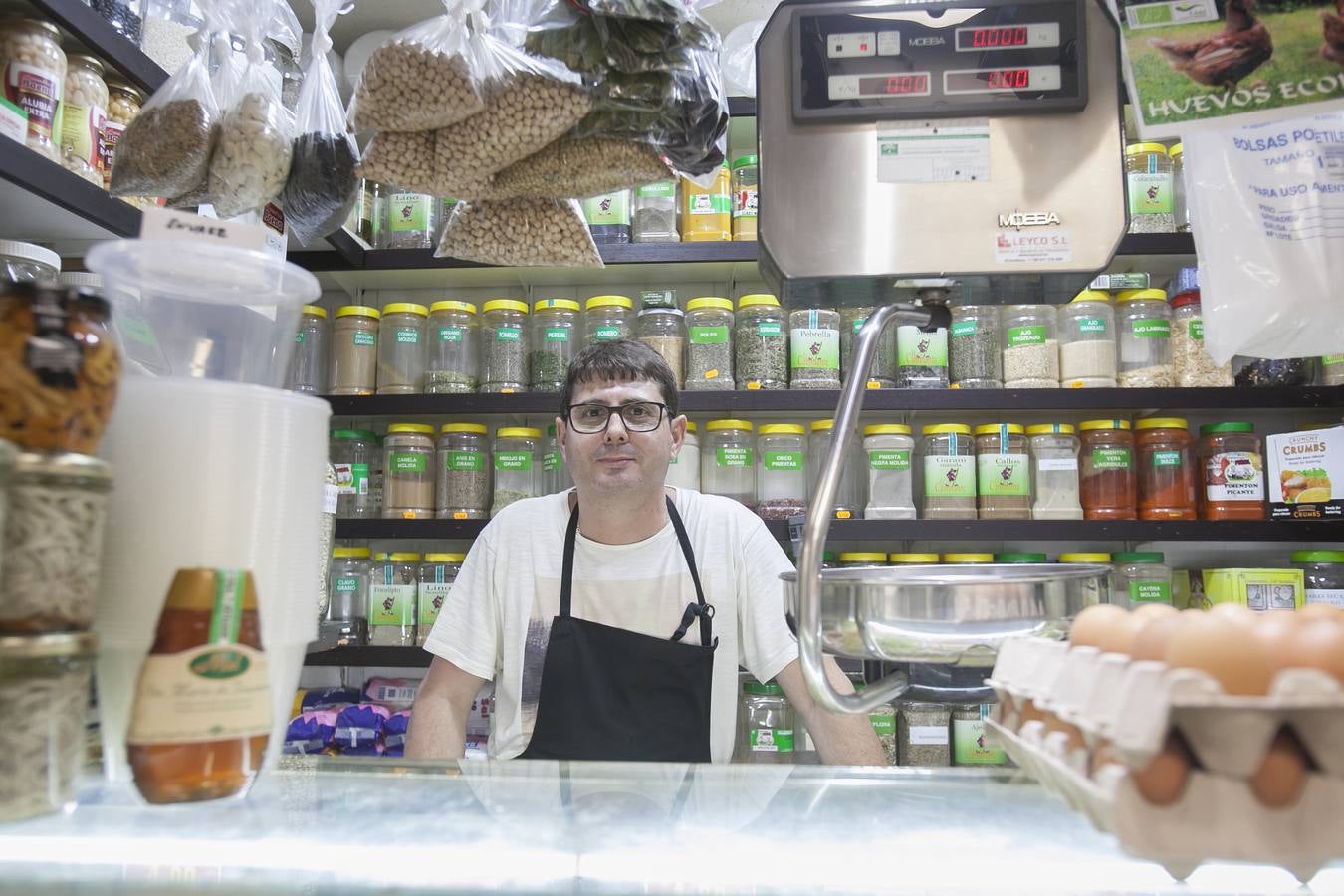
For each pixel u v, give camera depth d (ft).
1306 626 1.80
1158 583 7.00
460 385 7.51
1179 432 7.09
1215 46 2.94
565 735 5.02
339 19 8.05
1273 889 1.91
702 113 3.59
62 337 1.79
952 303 3.10
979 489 7.30
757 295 7.36
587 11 3.28
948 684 2.77
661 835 2.10
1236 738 1.68
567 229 3.97
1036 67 2.83
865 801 2.36
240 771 1.98
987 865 1.96
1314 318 3.26
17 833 2.00
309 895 1.83
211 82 3.94
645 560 5.57
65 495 1.80
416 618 7.36
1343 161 3.28
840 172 2.85
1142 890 1.91
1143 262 7.46
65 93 4.46
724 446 7.42
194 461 1.98
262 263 2.22
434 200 7.86
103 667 1.99
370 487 7.73
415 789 2.43
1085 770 1.91
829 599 2.55
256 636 2.01
